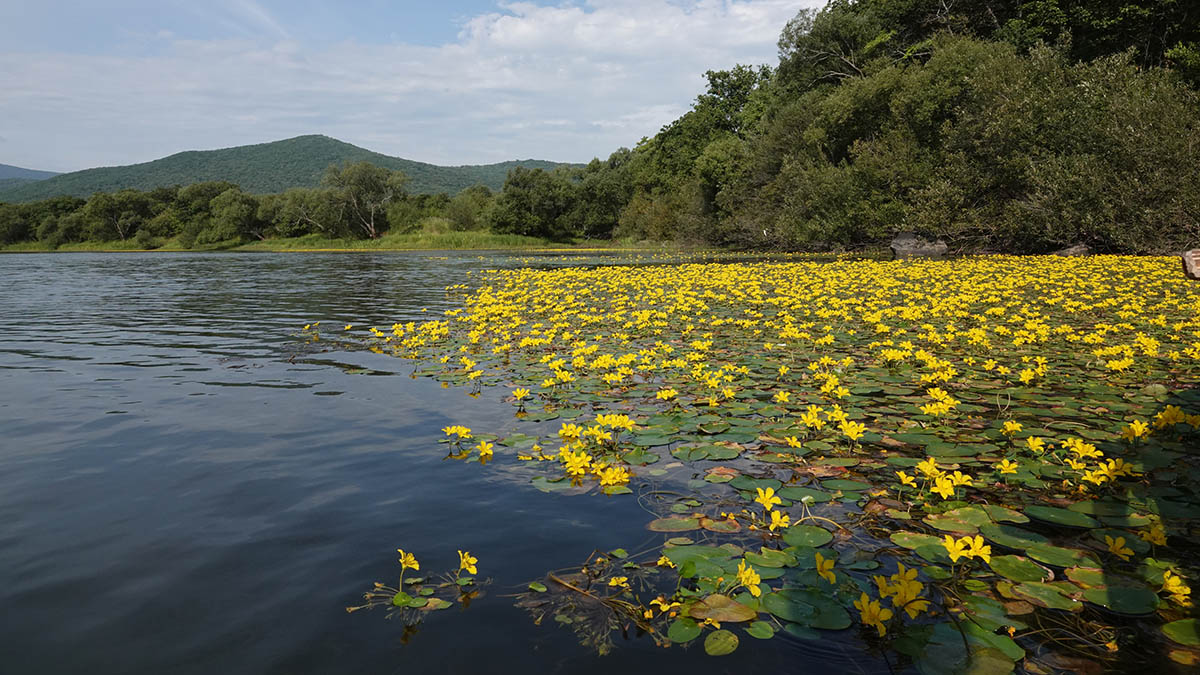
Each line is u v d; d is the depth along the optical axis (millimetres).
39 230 79250
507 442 4172
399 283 19609
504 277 20406
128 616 2271
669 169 56031
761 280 15633
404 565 2453
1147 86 20266
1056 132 21141
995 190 23672
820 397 5137
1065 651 2023
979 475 3512
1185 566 2477
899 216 26203
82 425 4668
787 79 39000
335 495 3354
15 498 3346
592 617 2236
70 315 11742
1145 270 14914
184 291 17344
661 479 3531
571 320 10039
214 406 5188
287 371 6543
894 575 2201
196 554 2729
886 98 28250
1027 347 6945
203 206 81625
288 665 1986
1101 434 4062
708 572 2506
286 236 74562
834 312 9453
